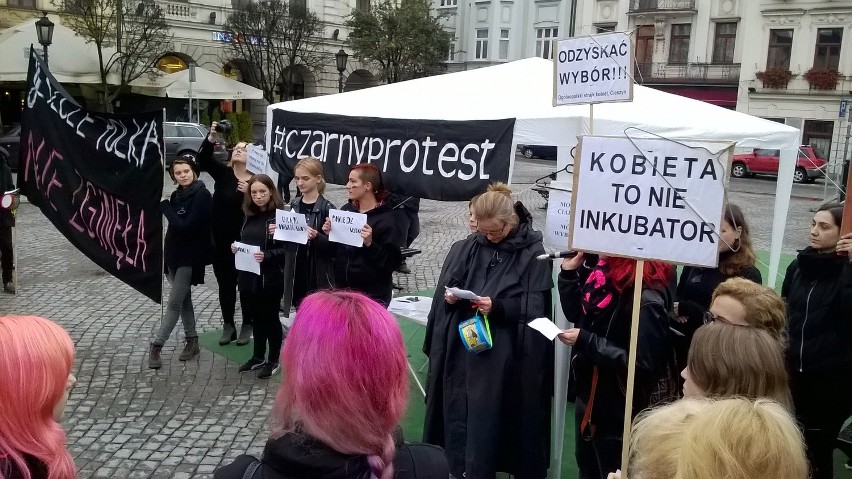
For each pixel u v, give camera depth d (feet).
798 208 56.90
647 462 4.42
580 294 9.96
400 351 4.46
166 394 15.60
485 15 139.54
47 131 17.24
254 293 16.34
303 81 107.65
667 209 8.13
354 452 4.18
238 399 15.43
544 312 10.68
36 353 4.46
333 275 15.02
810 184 81.20
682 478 3.98
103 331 19.95
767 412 4.05
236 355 18.25
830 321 10.05
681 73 111.45
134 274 16.88
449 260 11.56
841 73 93.45
